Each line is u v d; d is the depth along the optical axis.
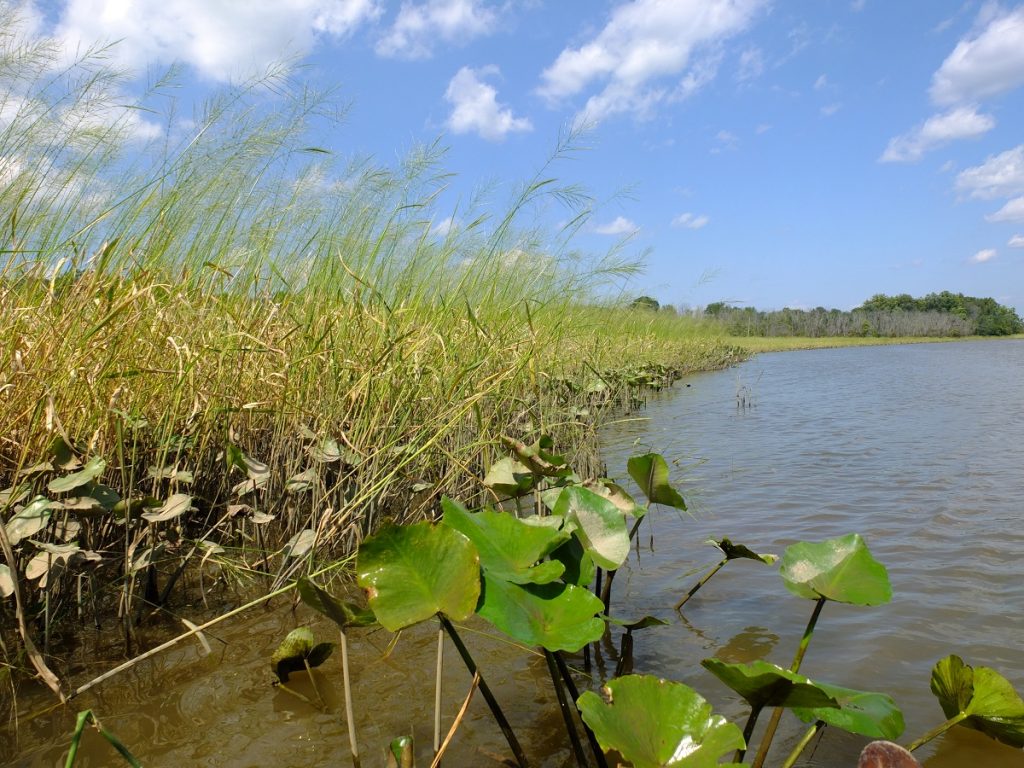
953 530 3.73
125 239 3.08
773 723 1.64
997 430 7.30
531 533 1.78
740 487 4.92
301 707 2.06
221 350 3.04
